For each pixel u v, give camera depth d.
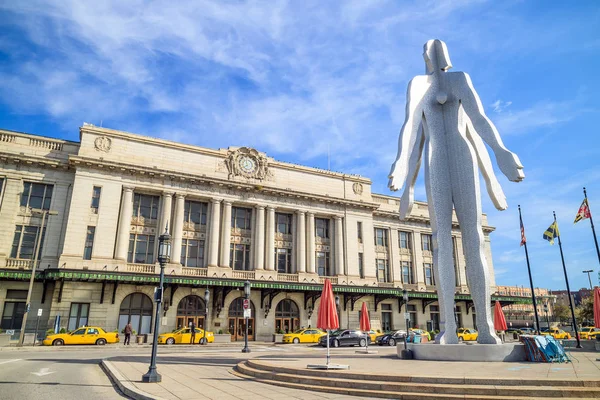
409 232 60.44
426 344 17.84
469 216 19.00
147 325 40.72
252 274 46.19
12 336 36.50
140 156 43.72
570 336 53.03
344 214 53.97
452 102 20.30
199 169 46.25
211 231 45.31
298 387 12.69
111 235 40.47
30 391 12.14
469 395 10.38
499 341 17.61
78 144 42.44
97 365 19.42
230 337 40.81
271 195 49.56
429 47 20.86
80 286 38.47
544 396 10.05
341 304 50.69
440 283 18.67
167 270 41.94
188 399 10.62
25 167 39.91
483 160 20.31
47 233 39.41
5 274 35.50
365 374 12.40
